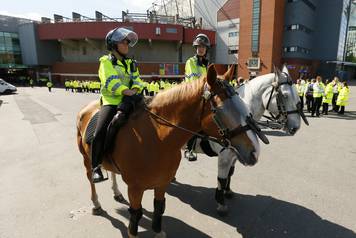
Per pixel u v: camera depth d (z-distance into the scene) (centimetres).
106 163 291
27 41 4422
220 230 326
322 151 646
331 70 4512
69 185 454
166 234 318
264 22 3562
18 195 416
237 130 189
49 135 839
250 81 384
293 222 339
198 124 219
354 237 307
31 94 2717
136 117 253
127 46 271
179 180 474
